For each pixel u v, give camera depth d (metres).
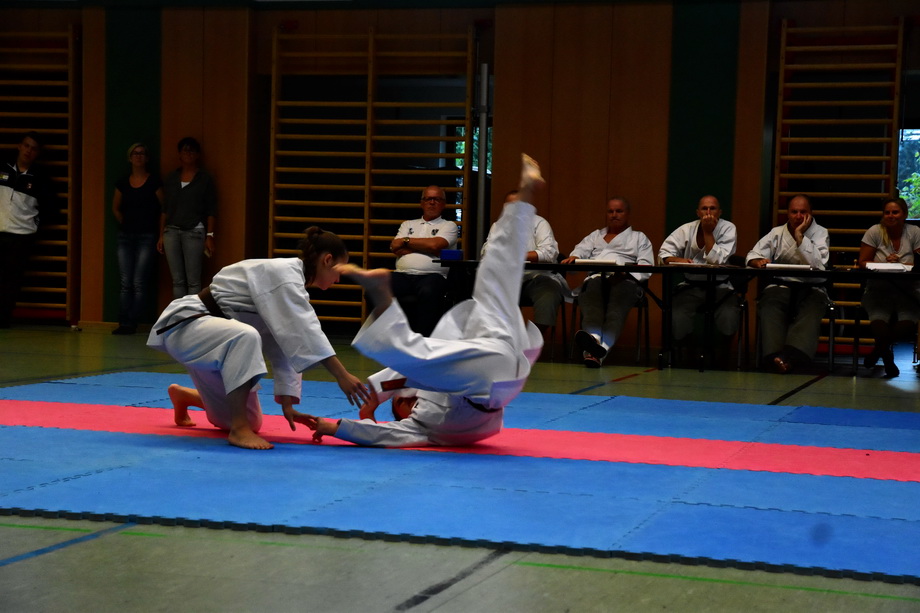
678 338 7.64
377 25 9.88
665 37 9.15
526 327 3.74
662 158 9.20
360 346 3.39
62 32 10.18
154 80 10.01
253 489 2.88
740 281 7.58
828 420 4.76
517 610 1.90
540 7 9.38
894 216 7.62
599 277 7.87
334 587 2.03
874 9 8.87
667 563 2.24
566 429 4.33
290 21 9.98
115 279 10.14
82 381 5.61
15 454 3.38
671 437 4.13
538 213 9.44
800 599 2.00
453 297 7.45
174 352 3.67
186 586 2.02
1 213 9.69
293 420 3.71
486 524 2.52
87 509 2.60
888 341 7.17
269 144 10.32
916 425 4.63
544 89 9.38
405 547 2.34
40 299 10.70
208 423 4.21
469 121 9.60
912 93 11.34
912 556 2.28
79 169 10.36
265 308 3.52
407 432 3.71
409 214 10.08
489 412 3.68
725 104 9.08
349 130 11.39
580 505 2.76
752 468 3.40
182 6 9.93
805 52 9.04
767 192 9.30
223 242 9.94
